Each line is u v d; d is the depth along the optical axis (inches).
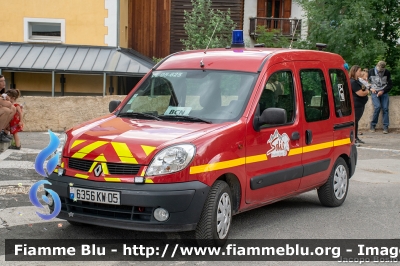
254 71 272.2
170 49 1121.4
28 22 965.2
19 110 495.8
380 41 849.5
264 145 263.7
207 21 1028.5
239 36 319.9
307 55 311.7
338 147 327.9
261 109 264.5
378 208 331.9
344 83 343.9
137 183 221.9
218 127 245.6
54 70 887.7
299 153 290.2
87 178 229.5
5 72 957.2
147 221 223.1
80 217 231.5
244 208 257.1
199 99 265.9
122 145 229.6
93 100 683.4
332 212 319.6
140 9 1112.2
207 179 229.3
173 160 223.6
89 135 242.1
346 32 858.8
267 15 1285.7
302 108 294.2
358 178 426.6
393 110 720.3
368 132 709.3
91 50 947.3
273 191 274.4
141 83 288.7
